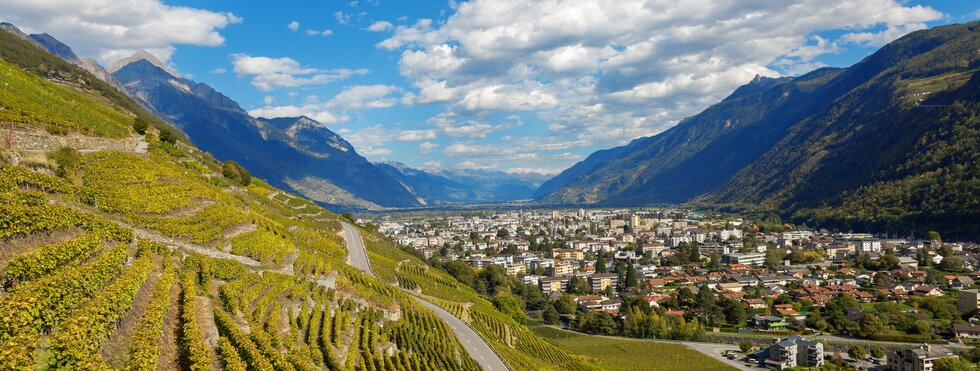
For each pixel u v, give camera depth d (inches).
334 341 3255.4
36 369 1368.1
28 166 3316.9
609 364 6707.7
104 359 1651.1
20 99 4138.8
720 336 7839.6
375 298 4370.1
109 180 3759.8
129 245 2736.2
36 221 2110.0
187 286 2477.9
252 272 3334.2
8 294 1615.4
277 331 2768.2
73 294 1754.4
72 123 4458.7
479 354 4660.4
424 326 4549.7
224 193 5113.2
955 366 5428.2
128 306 1958.7
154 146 5890.8
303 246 5088.6
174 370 1849.2
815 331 7800.2
